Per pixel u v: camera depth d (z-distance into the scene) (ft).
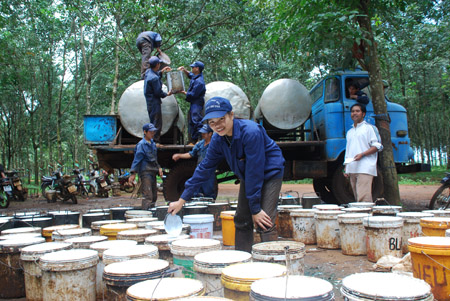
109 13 42.14
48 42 64.18
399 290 4.79
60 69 80.02
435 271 7.12
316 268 10.82
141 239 9.70
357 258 11.82
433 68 60.95
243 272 5.81
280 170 9.31
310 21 20.72
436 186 51.11
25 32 59.41
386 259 10.08
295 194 36.60
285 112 22.85
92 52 55.88
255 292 4.64
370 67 21.52
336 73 24.00
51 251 7.98
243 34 51.78
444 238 7.85
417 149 102.78
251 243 10.19
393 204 20.80
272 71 53.31
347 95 23.77
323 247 13.17
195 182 9.59
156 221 12.07
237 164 9.05
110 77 69.46
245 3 40.19
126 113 23.16
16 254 8.73
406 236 11.57
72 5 41.63
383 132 21.09
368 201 16.67
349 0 20.81
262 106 23.16
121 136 24.84
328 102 24.23
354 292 4.83
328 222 13.06
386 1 23.09
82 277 7.09
